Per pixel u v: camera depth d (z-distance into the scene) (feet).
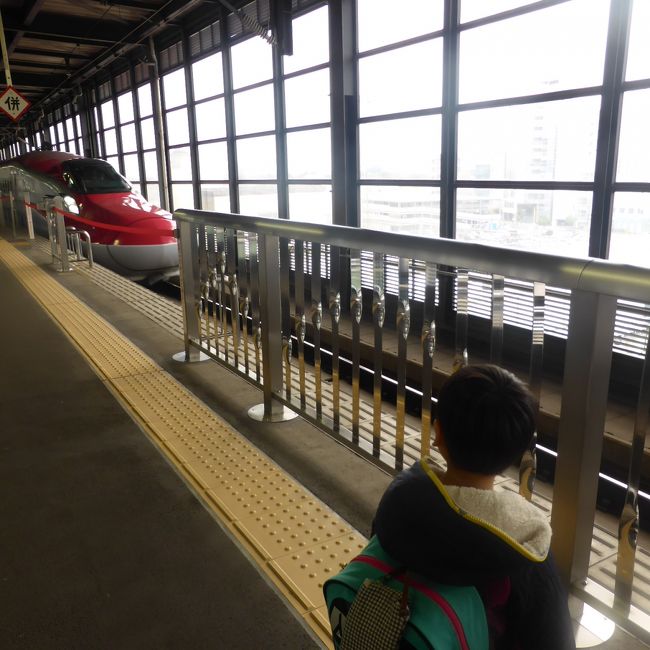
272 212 36.22
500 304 4.90
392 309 26.37
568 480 4.45
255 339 9.50
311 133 31.30
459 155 23.06
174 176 48.19
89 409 9.92
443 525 2.49
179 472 7.75
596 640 4.67
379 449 6.88
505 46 20.51
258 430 9.06
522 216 21.01
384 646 2.49
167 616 5.22
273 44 30.76
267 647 4.86
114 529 6.54
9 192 40.88
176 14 37.88
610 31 16.84
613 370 18.06
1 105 37.19
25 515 6.84
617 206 17.88
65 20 42.75
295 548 6.13
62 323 15.58
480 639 2.56
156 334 14.51
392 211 26.84
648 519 12.23
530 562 2.48
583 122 18.37
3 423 9.41
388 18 25.35
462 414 2.67
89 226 33.63
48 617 5.23
